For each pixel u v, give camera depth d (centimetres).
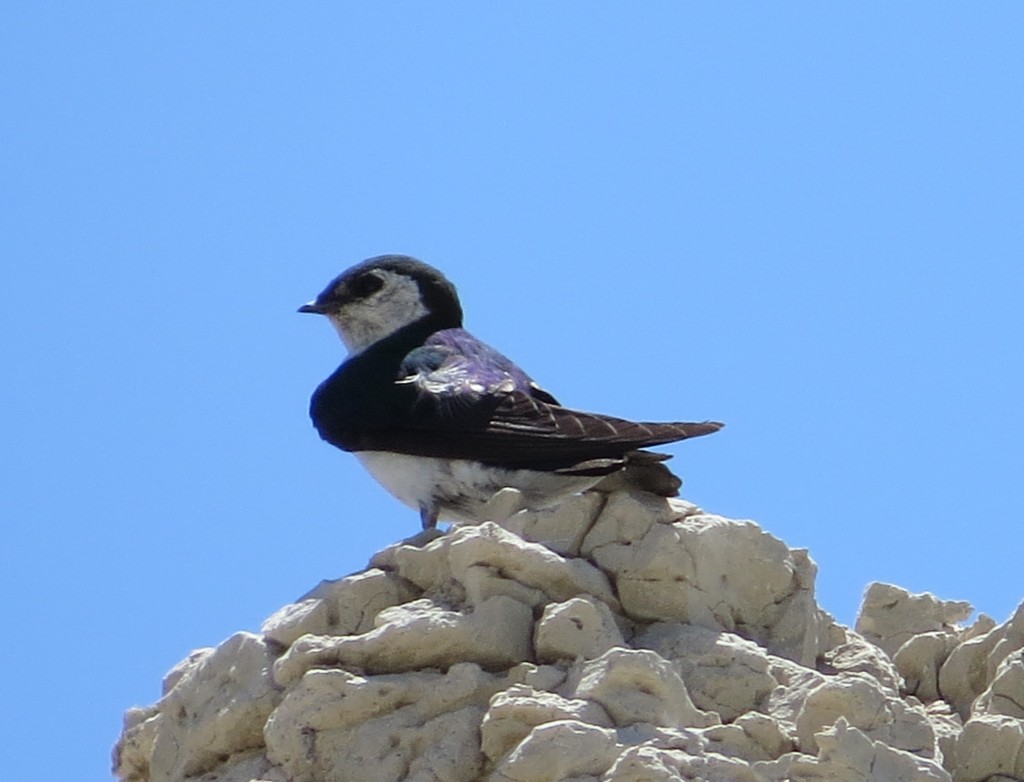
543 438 1736
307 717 1370
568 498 1527
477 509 1792
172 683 1544
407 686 1377
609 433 1691
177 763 1471
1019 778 1402
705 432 1689
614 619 1459
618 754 1273
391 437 1802
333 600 1483
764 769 1288
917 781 1300
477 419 1783
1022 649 1517
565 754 1267
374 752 1358
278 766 1386
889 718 1359
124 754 1552
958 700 1567
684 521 1505
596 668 1338
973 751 1408
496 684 1383
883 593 1689
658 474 1647
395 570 1500
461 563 1438
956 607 1680
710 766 1274
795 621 1512
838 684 1352
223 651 1473
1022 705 1473
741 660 1402
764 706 1388
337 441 1848
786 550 1517
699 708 1385
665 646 1427
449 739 1347
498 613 1413
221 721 1435
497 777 1281
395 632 1396
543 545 1503
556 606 1400
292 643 1467
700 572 1484
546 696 1330
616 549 1493
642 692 1330
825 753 1294
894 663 1606
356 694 1368
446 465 1786
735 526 1508
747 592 1512
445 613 1412
